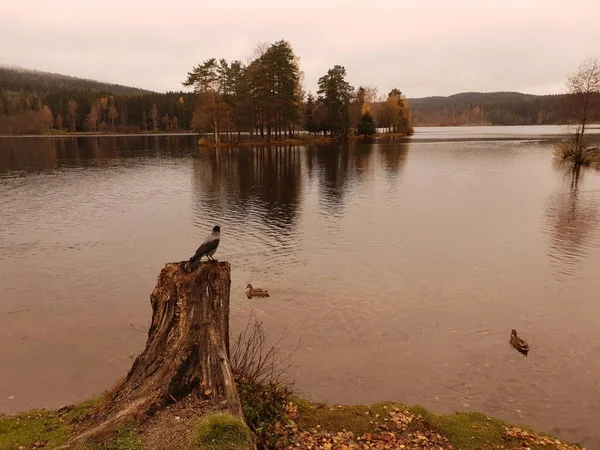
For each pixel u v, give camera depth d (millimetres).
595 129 149625
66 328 15547
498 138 126250
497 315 16516
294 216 32062
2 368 13062
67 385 12250
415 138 130000
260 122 100312
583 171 54219
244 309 16891
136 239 26438
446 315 16500
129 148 97750
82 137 156500
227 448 6598
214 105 91250
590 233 27141
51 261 22531
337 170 56531
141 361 8422
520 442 9289
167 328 8594
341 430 9359
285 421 9242
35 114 185000
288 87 91750
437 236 26734
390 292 18547
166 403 7547
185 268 9289
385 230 28109
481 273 20688
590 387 12242
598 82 57531
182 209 34656
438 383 12406
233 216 32250
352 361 13422
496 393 11984
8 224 29922
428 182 46938
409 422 9883
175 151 86188
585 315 16484
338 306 17188
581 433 10492
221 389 7797
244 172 55375
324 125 112312
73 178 51062
